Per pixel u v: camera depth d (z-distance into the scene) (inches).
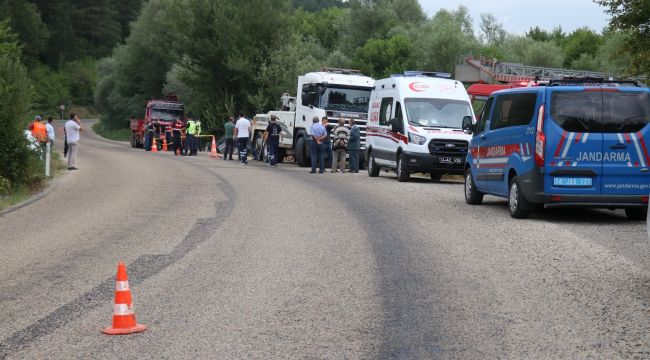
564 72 1560.0
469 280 357.4
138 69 3403.1
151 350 248.4
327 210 629.9
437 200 719.7
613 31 885.2
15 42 964.0
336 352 245.1
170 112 2236.7
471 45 2635.3
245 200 708.7
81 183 927.7
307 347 250.7
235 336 263.6
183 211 633.0
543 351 246.8
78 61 5900.6
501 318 288.7
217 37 2309.3
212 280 357.4
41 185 892.6
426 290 336.2
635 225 550.0
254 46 2309.3
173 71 2807.6
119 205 688.4
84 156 1665.8
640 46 868.6
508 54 2802.7
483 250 438.9
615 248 447.5
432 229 523.2
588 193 551.2
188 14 2311.8
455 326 277.0
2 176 823.7
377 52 2908.5
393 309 301.7
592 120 550.9
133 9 6668.3
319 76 1285.7
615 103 551.8
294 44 2336.4
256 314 293.7
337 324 279.1
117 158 1567.4
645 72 879.1
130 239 490.3
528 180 564.1
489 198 762.2
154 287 344.5
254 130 1529.3
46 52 5625.0
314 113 1283.2
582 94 552.4
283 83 2251.5
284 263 398.3
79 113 5649.6
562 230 518.9
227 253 429.7
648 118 552.1
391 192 798.5
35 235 522.3
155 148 2127.2
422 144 930.1
